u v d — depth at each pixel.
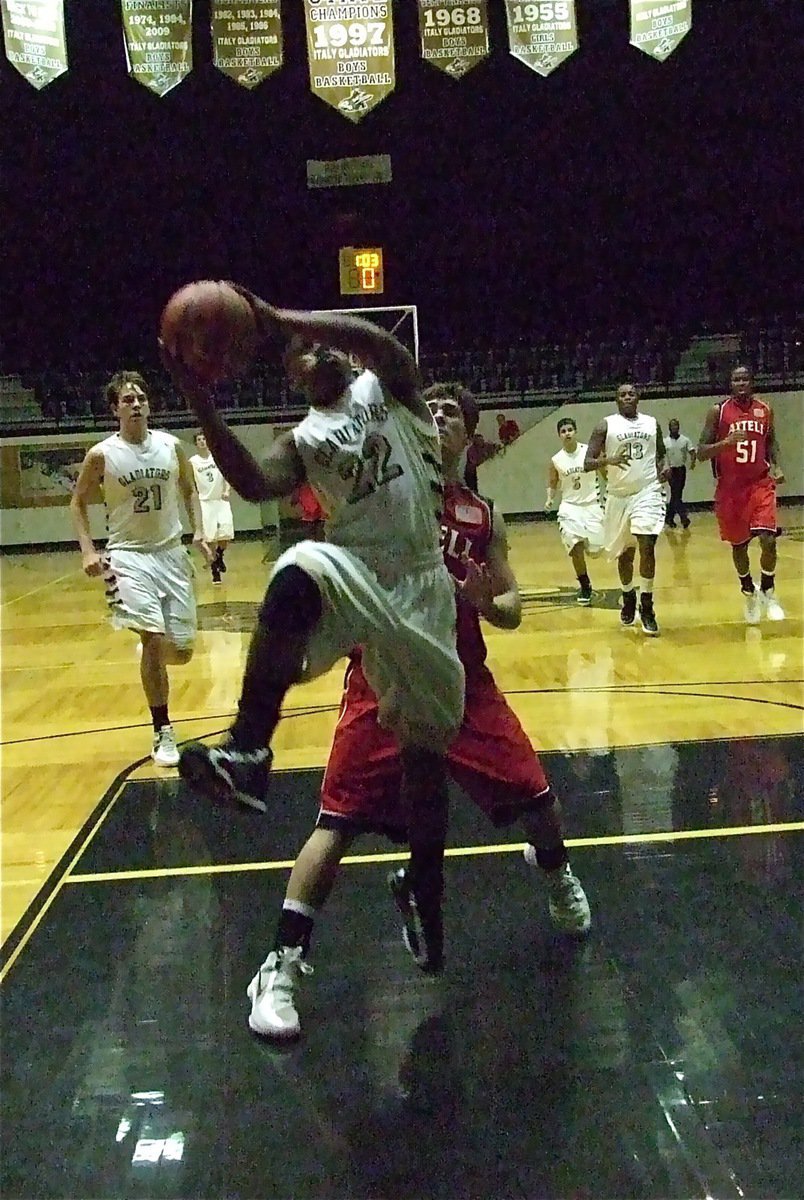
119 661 8.61
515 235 21.12
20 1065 2.90
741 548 8.66
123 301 20.70
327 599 2.44
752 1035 2.86
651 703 6.33
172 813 4.86
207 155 19.73
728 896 3.72
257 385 19.62
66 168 19.72
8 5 9.13
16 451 19.50
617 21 18.69
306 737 5.98
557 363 21.66
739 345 21.64
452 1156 2.44
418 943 2.86
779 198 20.77
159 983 3.30
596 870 4.00
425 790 2.71
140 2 9.59
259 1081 2.77
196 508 5.89
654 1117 2.54
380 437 2.55
